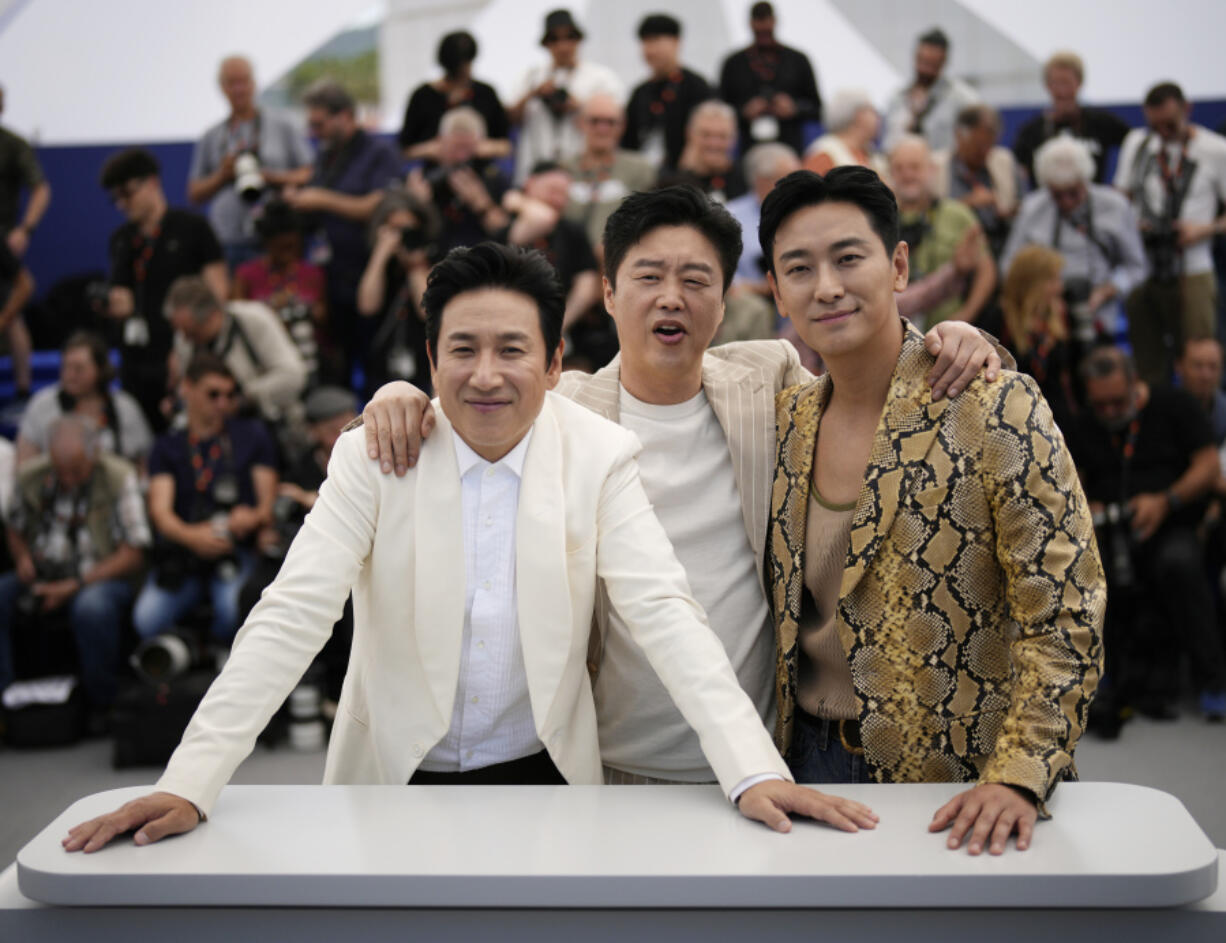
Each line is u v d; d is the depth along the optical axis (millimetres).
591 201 5113
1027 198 5145
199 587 4371
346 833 1319
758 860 1231
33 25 6273
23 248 5762
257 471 4484
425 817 1367
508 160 5668
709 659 1474
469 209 5086
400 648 1562
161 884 1216
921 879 1190
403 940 1238
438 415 1604
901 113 5691
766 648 1813
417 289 4941
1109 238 4988
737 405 1815
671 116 5578
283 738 4188
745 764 1383
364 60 6477
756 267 4879
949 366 1565
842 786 1456
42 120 6301
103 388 4906
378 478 1552
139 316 5234
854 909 1218
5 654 4453
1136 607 4230
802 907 1214
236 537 4379
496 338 1480
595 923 1226
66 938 1250
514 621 1556
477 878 1202
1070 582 1465
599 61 6551
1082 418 4328
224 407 4488
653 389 1828
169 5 6324
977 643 1568
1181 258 5129
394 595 1554
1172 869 1193
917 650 1575
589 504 1573
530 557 1538
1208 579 4410
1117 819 1344
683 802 1410
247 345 4848
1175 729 4039
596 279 4918
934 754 1572
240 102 5648
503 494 1571
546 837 1302
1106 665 4172
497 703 1567
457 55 5496
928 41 5574
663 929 1224
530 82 5848
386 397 1587
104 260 6312
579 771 1599
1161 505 4176
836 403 1706
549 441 1593
